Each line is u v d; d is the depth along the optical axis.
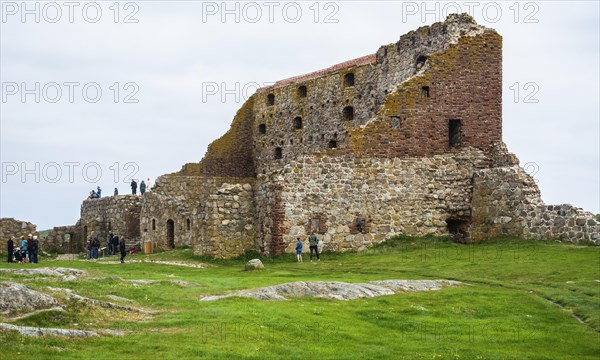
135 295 27.80
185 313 25.23
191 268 44.88
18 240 59.06
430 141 54.16
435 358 22.69
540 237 48.12
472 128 55.09
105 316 23.72
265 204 51.03
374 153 52.91
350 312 27.98
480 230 52.16
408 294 32.31
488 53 55.75
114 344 20.69
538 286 35.25
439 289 34.03
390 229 52.59
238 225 51.25
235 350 21.20
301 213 51.03
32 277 31.19
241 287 31.70
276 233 50.31
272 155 73.19
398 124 53.59
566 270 38.25
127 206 70.19
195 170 74.56
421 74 54.44
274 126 73.06
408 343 24.44
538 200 49.91
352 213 52.03
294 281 34.12
